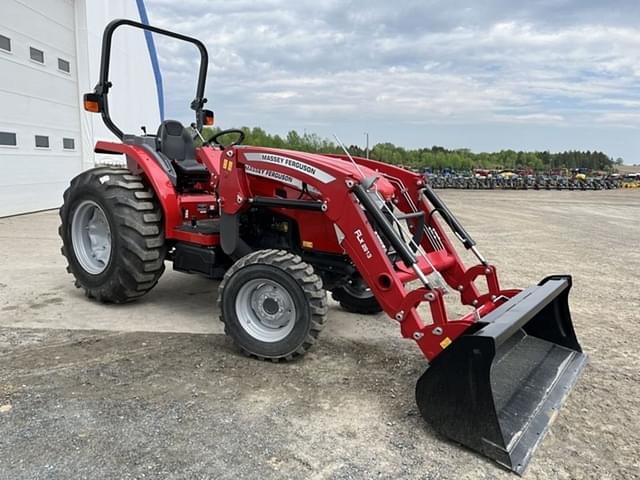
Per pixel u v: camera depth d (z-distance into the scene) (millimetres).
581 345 3805
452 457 2311
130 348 3484
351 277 3721
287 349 3229
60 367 3133
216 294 4930
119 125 13867
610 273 6523
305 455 2281
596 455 2363
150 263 4168
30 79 10219
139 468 2135
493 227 11242
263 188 3635
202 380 3020
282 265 3191
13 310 4227
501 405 2590
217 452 2275
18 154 9945
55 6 11008
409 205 3965
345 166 3338
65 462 2158
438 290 2809
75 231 4535
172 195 4129
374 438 2445
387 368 3301
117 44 13617
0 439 2314
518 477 2178
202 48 5031
